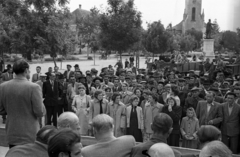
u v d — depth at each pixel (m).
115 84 12.22
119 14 25.64
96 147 3.38
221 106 8.31
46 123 10.91
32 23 18.06
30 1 18.00
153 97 8.57
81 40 80.81
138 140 8.48
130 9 25.52
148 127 8.59
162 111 8.05
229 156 2.54
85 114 9.20
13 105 4.29
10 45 19.14
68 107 11.08
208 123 8.24
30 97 4.29
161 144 2.71
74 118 3.71
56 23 18.16
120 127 8.60
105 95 10.06
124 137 3.58
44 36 18.36
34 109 4.32
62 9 19.16
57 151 2.27
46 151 2.97
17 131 4.29
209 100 8.45
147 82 12.83
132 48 27.89
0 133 6.50
